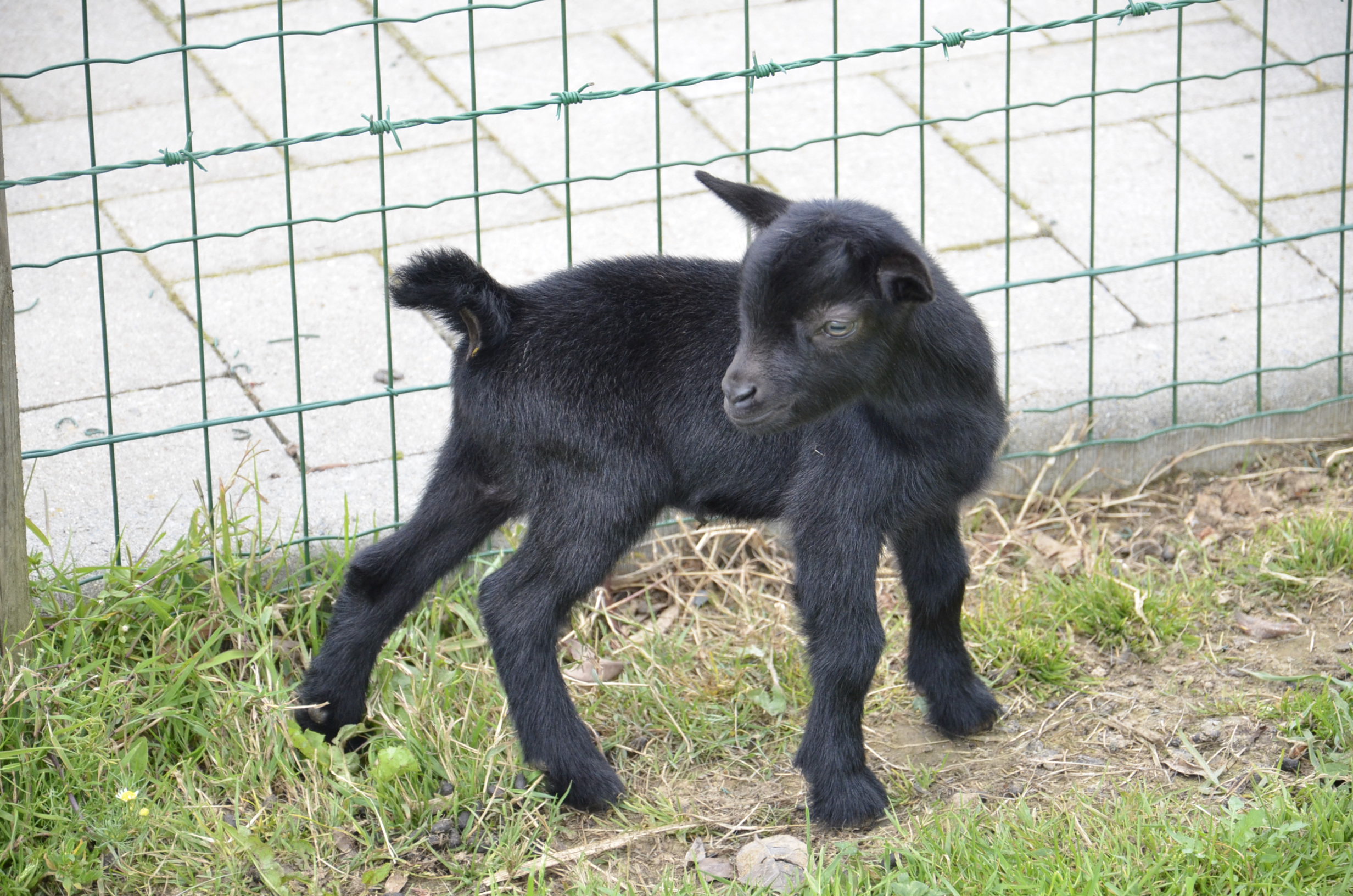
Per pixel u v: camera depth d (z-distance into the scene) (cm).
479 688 419
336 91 704
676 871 361
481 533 397
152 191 636
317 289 580
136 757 378
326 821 371
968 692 407
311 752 381
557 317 371
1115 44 740
